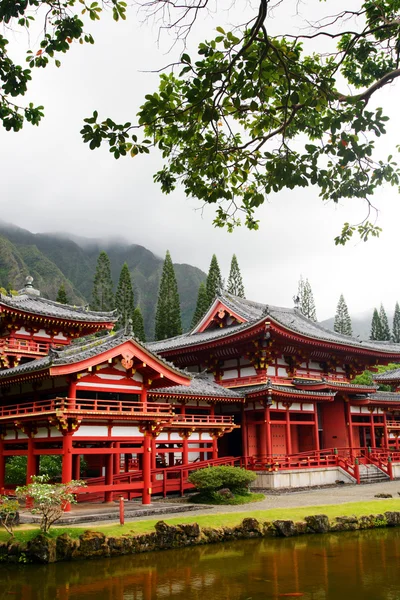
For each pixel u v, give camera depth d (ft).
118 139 41.75
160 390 118.52
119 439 90.02
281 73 42.27
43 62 42.91
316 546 70.74
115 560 63.67
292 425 156.04
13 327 140.15
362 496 109.70
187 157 47.50
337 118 42.32
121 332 93.40
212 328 176.24
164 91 41.96
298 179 44.34
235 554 66.69
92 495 102.58
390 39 46.14
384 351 177.47
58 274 546.67
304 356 161.79
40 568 60.44
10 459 119.14
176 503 99.30
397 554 65.98
